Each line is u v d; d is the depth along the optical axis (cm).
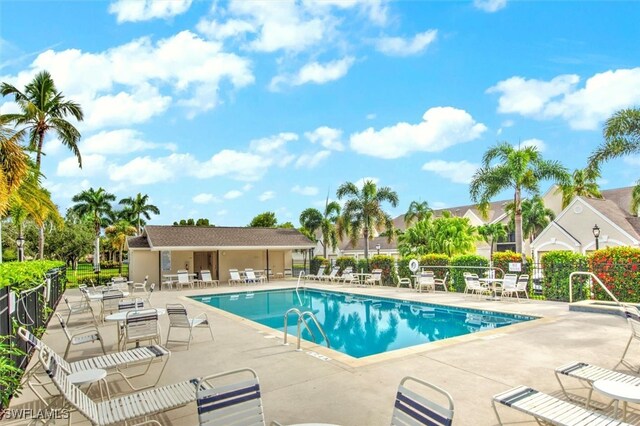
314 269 3122
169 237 2680
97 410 423
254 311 1661
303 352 809
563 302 1489
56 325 1181
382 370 682
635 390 423
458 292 1925
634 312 659
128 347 889
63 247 4162
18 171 1066
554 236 2941
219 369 707
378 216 2948
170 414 514
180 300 1755
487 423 474
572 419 375
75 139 2403
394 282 2280
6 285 642
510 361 723
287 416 504
